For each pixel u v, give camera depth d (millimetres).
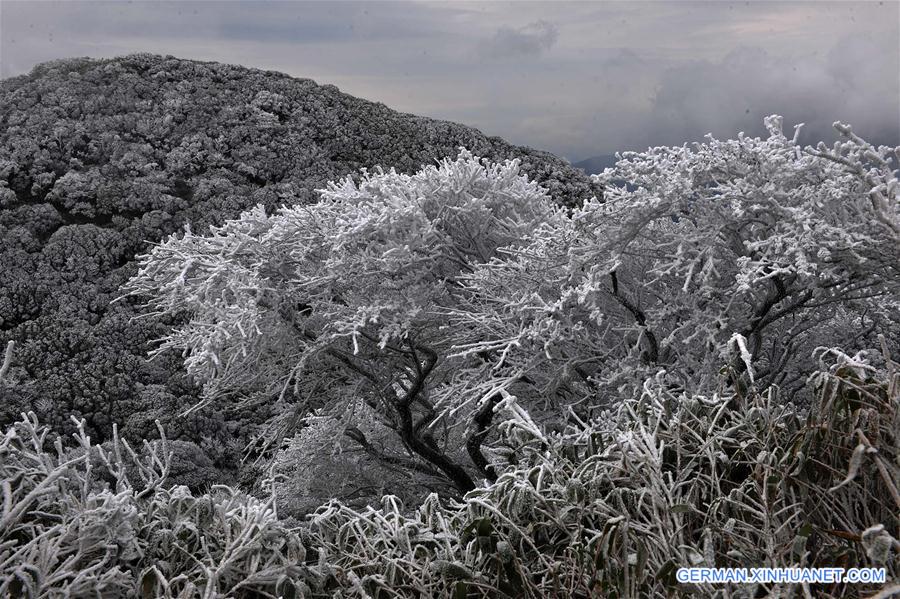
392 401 6422
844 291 4727
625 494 2248
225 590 2232
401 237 6441
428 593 2207
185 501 2449
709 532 1806
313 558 2465
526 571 2160
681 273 5246
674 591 1850
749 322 5023
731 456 2320
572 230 5383
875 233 4227
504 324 5672
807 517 1993
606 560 1934
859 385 2059
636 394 4656
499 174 7379
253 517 2303
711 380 4648
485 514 2357
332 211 6707
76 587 1984
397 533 2387
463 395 5828
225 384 6492
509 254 6734
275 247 6461
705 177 4945
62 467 2166
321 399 6996
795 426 2311
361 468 6953
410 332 6148
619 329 5340
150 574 2145
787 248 4445
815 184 4715
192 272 6754
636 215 4957
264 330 6082
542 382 5707
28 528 2191
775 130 4762
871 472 2002
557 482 2352
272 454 7762
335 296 6539
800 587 1761
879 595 1563
